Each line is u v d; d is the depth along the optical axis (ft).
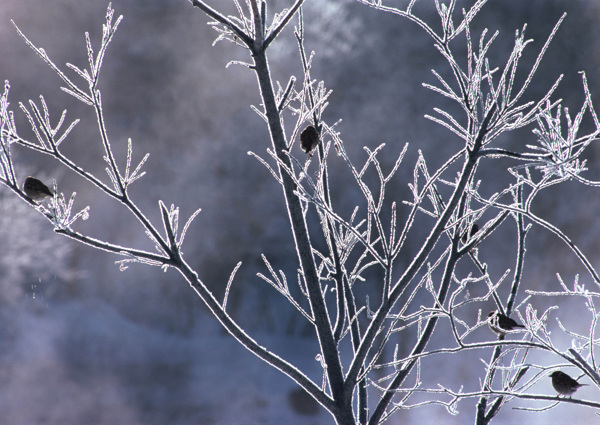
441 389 38.73
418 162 39.11
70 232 38.50
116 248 38.75
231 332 38.91
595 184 38.22
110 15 39.09
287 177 39.50
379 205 38.78
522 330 38.83
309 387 39.11
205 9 39.01
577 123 38.32
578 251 38.60
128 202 38.91
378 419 39.14
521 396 38.37
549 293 39.06
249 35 39.42
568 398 38.19
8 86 38.81
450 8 39.24
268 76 39.45
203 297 38.99
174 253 38.93
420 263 38.65
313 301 39.47
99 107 39.01
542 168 38.32
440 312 39.09
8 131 38.65
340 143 38.99
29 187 38.47
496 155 38.42
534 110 38.47
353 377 39.04
